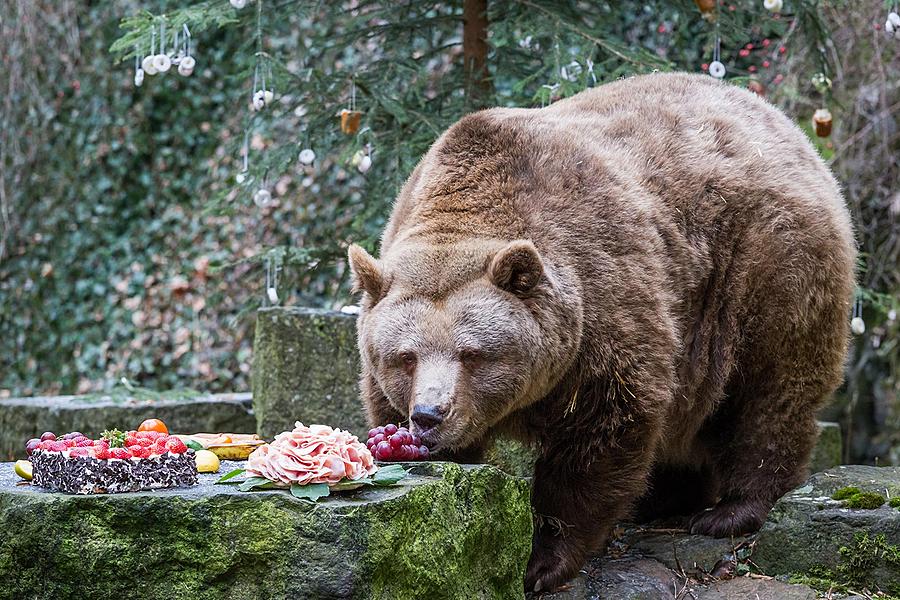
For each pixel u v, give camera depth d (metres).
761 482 6.12
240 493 4.25
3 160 13.73
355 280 5.39
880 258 10.88
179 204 13.54
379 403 5.54
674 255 5.70
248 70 8.18
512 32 8.40
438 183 5.58
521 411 5.52
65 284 13.58
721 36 8.27
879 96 10.39
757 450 6.12
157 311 13.00
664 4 8.91
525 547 5.04
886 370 11.70
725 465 6.26
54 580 4.22
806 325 5.91
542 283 5.11
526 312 5.05
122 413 8.81
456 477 4.68
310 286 11.94
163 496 4.20
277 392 7.84
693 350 5.89
